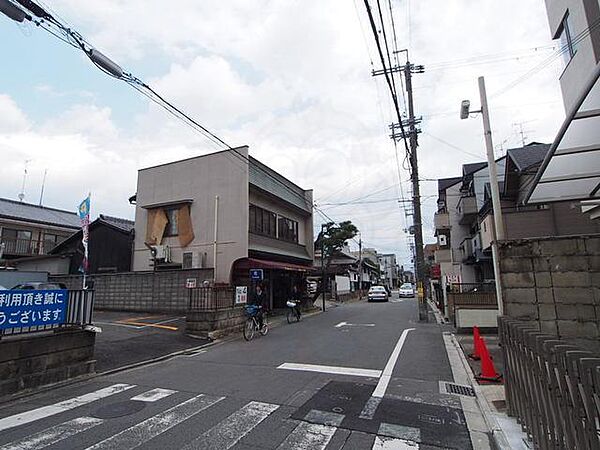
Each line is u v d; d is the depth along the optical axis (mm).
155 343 9961
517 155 18000
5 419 4789
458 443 4031
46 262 20250
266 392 5883
